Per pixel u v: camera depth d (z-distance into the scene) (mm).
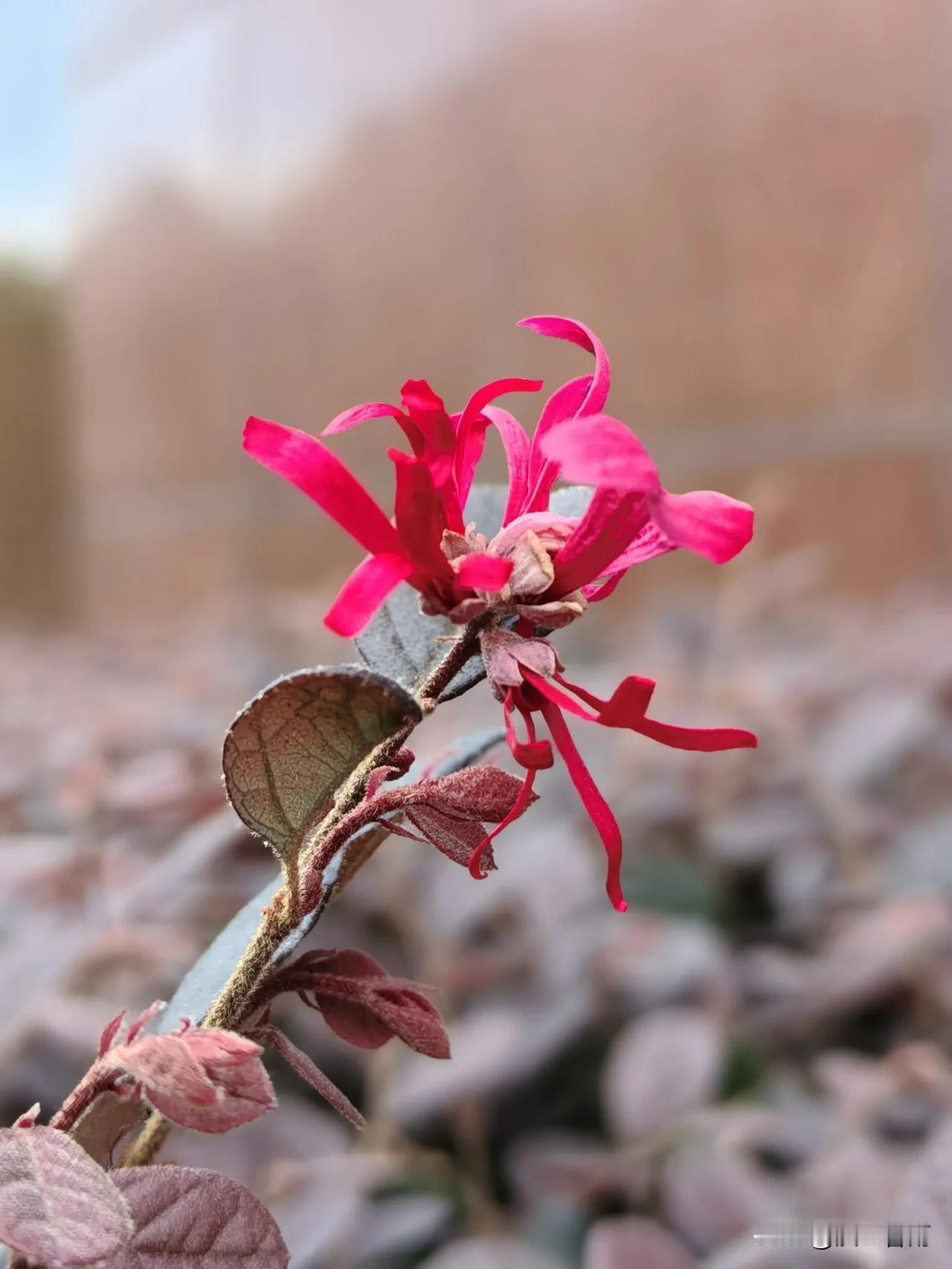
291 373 1775
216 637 895
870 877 338
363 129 1667
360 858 96
